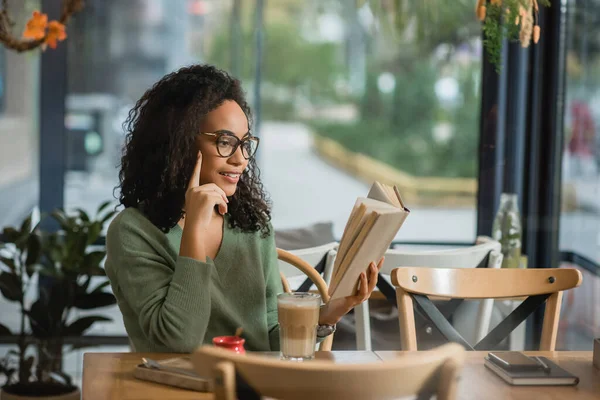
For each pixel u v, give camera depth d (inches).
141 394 71.2
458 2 270.2
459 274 101.5
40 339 175.6
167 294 84.4
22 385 162.7
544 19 189.6
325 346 97.3
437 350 60.1
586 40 181.9
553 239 193.6
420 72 363.9
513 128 195.2
